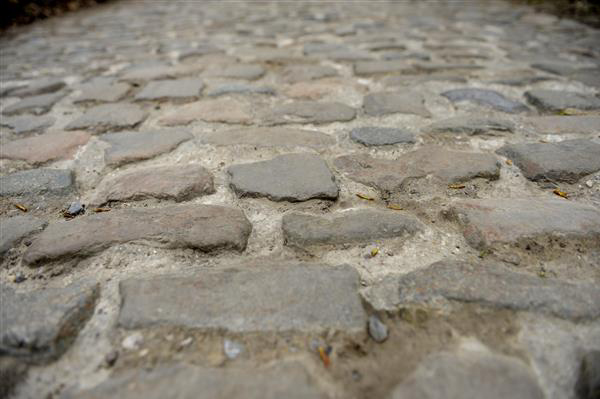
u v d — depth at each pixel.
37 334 0.30
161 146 0.56
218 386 0.28
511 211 0.41
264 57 0.98
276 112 0.65
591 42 1.05
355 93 0.72
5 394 0.28
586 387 0.27
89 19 1.79
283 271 0.35
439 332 0.30
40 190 0.47
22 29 1.58
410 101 0.67
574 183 0.45
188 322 0.31
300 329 0.31
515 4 1.83
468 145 0.53
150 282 0.35
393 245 0.38
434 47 1.05
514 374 0.28
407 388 0.28
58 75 0.90
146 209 0.43
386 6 1.95
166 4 2.25
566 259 0.36
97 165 0.52
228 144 0.55
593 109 0.62
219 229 0.40
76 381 0.28
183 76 0.84
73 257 0.37
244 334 0.31
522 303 0.32
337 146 0.54
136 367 0.29
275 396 0.27
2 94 0.78
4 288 0.34
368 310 0.32
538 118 0.60
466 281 0.34
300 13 1.78
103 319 0.32
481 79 0.76
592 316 0.31
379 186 0.46
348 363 0.29
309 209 0.43
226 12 1.87
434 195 0.44
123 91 0.76
